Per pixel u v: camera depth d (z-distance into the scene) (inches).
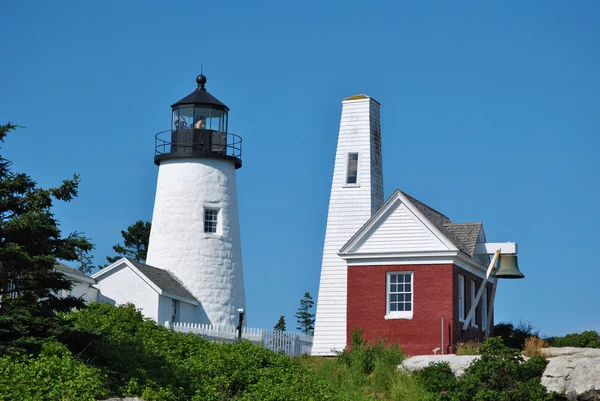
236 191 2561.5
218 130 2534.5
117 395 1325.0
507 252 2135.8
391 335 2038.6
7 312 1314.0
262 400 1555.1
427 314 2025.1
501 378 1675.7
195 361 1662.2
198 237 2458.2
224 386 1569.9
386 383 1784.0
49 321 1354.6
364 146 2418.8
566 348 1838.1
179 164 2500.0
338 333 2301.9
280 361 1797.5
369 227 2094.0
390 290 2071.9
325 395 1632.6
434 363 1786.4
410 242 2065.7
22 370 1240.8
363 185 2396.7
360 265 2094.0
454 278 2038.6
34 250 1339.8
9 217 1348.4
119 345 1581.0
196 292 2426.2
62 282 1375.5
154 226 2506.2
